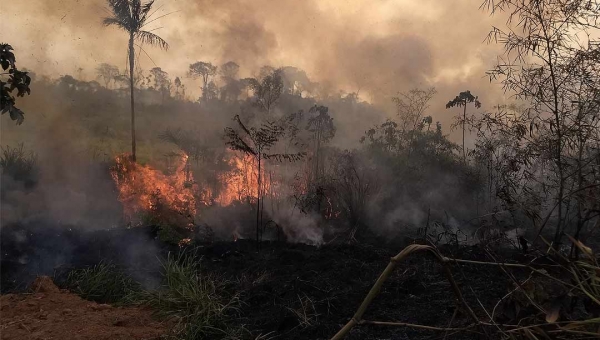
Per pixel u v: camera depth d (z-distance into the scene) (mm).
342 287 5227
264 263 6180
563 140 4516
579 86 4496
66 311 4531
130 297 5016
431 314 4387
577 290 2654
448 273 2584
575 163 4738
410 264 5785
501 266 2793
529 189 5395
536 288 2721
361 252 6484
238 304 4930
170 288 4949
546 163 5059
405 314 4469
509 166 5363
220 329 4328
